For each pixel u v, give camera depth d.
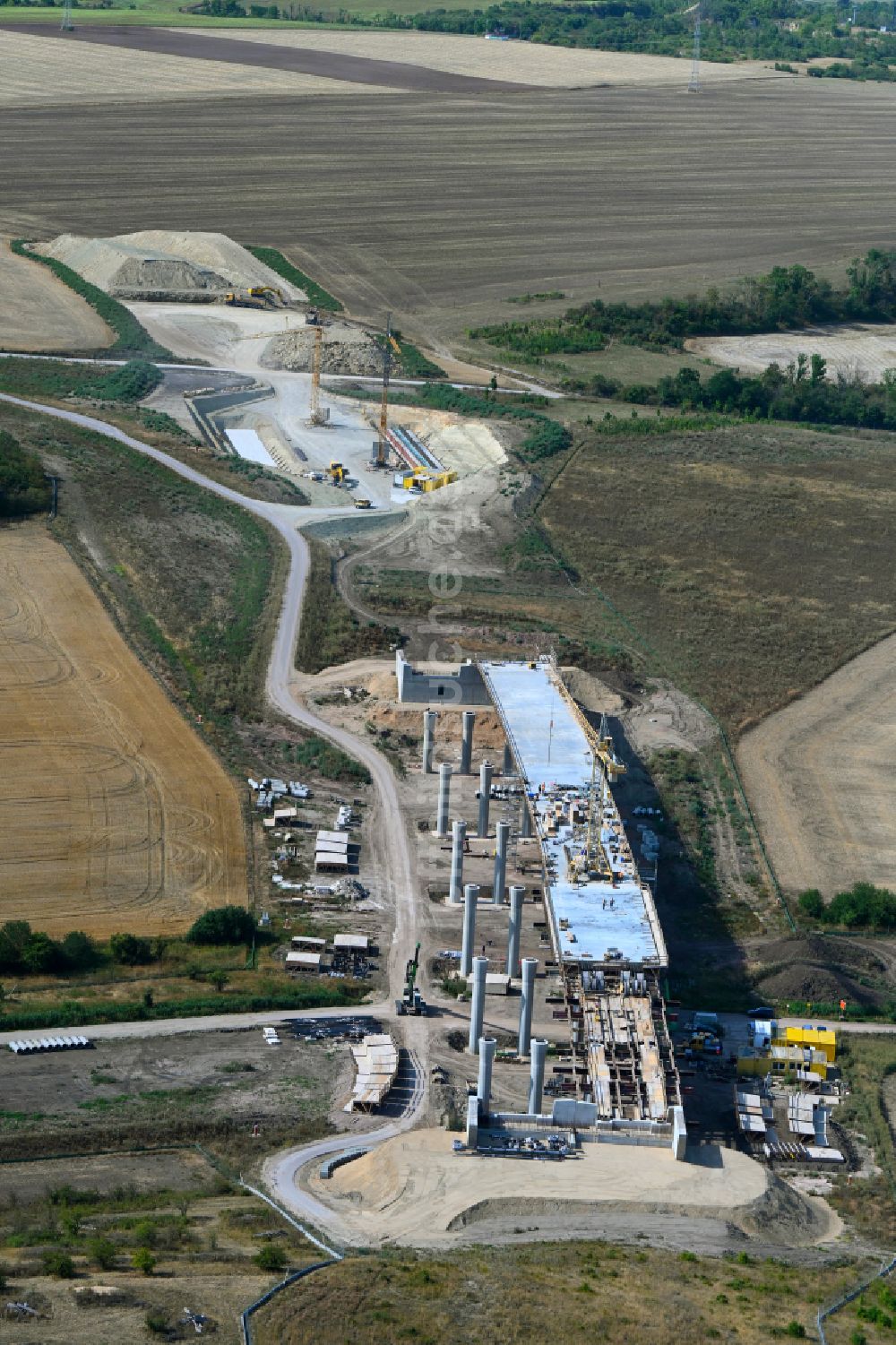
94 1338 76.62
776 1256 91.88
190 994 117.56
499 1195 95.06
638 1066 107.19
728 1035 118.06
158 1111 104.12
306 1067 110.50
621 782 150.50
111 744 149.00
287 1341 77.69
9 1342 75.69
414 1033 115.19
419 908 130.50
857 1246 95.25
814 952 128.50
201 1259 85.81
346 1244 89.62
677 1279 86.50
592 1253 89.38
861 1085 113.75
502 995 120.38
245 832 138.00
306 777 148.12
